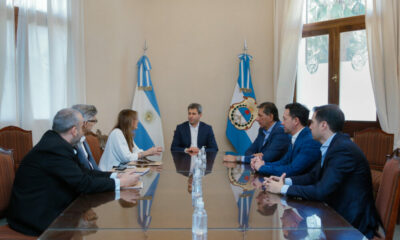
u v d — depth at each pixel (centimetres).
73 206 153
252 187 189
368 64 428
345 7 442
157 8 526
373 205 180
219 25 514
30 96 369
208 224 129
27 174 184
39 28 383
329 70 455
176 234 118
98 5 448
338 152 173
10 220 189
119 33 463
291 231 122
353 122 441
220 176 221
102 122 455
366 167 177
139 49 520
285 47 460
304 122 232
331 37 451
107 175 214
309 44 472
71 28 416
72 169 180
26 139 325
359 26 430
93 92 449
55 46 393
